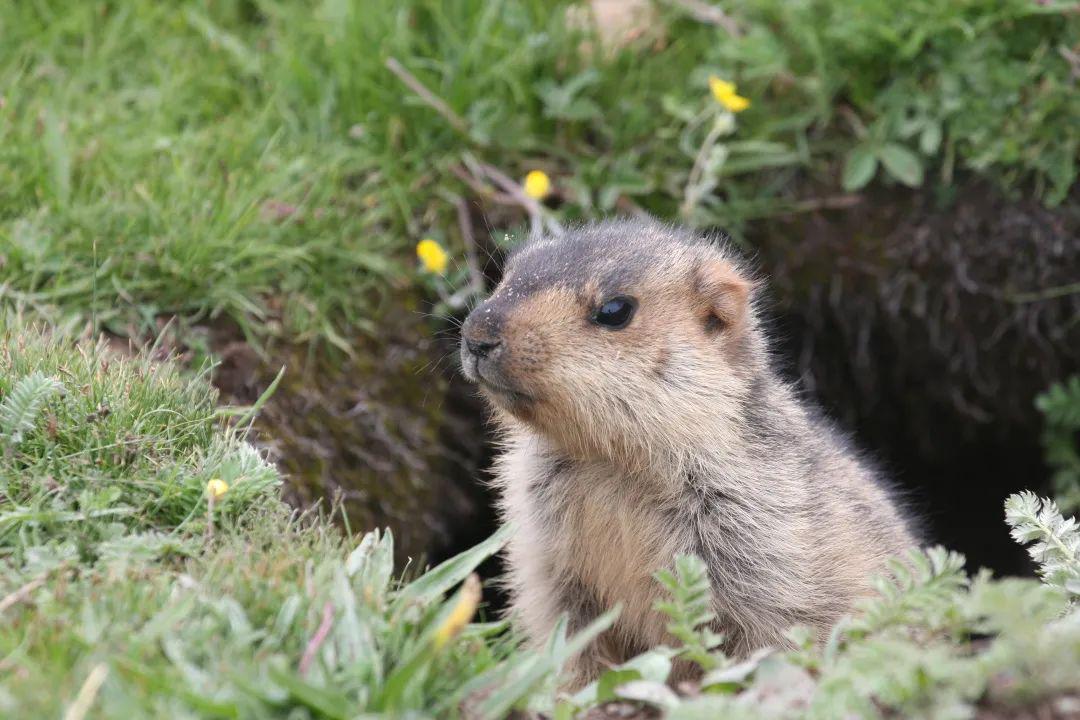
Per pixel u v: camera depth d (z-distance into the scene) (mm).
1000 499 14742
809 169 12766
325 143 12078
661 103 12805
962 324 12914
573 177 12430
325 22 12484
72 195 10633
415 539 11195
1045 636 5484
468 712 5469
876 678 5410
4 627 5672
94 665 5211
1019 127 12023
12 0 12586
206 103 12188
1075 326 12828
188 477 7219
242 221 10672
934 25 12031
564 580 8672
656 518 8312
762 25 12797
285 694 5094
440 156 12367
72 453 7312
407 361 11586
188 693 4984
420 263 11898
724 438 8234
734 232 12531
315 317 11016
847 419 13648
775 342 9992
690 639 6402
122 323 10109
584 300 8047
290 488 9953
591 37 12859
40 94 11453
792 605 8133
